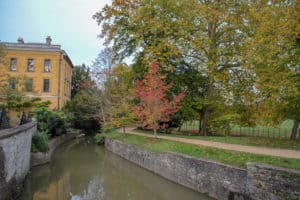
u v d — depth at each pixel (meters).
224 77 19.02
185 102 21.23
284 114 14.30
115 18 21.42
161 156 14.48
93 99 29.72
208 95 20.45
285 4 12.15
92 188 13.16
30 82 32.22
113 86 27.31
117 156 21.25
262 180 8.70
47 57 34.44
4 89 22.28
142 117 18.66
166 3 19.36
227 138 16.64
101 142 28.20
